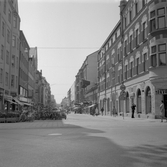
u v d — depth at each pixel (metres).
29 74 65.31
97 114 48.97
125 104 37.50
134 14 33.28
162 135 10.62
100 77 61.59
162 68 24.47
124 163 5.65
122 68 39.41
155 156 6.39
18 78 44.91
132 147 7.68
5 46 35.94
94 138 9.82
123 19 39.16
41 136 10.73
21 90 49.94
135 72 32.22
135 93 32.22
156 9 25.38
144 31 29.31
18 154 6.76
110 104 49.38
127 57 36.41
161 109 21.00
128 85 35.69
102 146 7.91
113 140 9.20
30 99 61.94
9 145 8.32
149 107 27.67
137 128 14.30
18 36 42.97
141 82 29.81
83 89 94.81
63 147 7.79
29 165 5.50
